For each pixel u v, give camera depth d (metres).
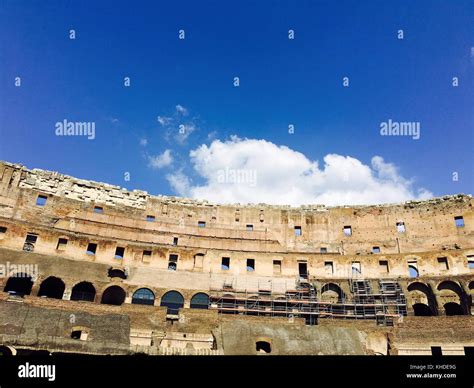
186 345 54.56
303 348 51.22
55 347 42.88
